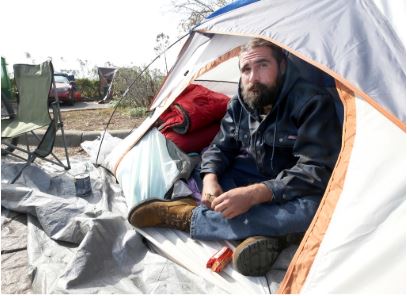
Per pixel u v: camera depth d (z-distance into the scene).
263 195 1.58
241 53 1.82
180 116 2.57
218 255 1.57
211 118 2.63
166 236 1.81
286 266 1.53
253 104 1.78
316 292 1.18
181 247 1.71
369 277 1.11
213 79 3.38
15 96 3.31
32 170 2.84
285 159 1.81
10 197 2.37
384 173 1.19
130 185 2.32
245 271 1.46
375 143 1.25
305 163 1.62
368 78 1.31
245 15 2.00
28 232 2.07
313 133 1.60
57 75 10.99
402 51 1.40
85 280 1.58
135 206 1.81
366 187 1.21
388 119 1.22
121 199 2.42
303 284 1.23
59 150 4.22
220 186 1.87
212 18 2.27
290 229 1.55
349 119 1.37
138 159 2.46
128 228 1.91
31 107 3.00
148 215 1.80
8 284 1.65
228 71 3.20
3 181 2.65
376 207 1.16
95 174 2.95
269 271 1.52
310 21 1.67
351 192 1.24
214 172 1.94
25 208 2.25
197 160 2.34
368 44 1.45
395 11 1.60
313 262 1.24
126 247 1.77
